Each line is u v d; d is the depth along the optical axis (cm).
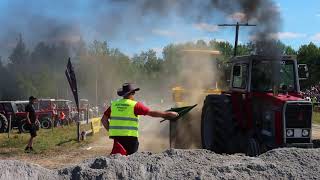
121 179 521
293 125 866
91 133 1823
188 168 540
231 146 984
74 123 2688
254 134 952
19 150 1327
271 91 948
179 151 598
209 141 1035
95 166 543
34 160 1134
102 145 1446
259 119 941
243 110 983
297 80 954
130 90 686
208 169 534
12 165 536
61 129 2205
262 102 934
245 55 1006
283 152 593
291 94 947
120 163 541
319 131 2041
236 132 990
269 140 899
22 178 523
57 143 1509
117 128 673
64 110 2648
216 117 995
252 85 959
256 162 557
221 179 513
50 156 1203
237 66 1032
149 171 534
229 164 550
